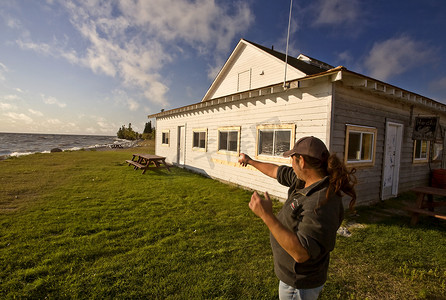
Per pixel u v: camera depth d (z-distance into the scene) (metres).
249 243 3.60
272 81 9.69
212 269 2.87
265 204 1.09
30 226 3.98
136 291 2.43
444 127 9.61
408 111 7.38
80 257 3.04
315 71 9.39
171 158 13.19
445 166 9.85
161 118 14.73
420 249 3.65
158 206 5.33
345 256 3.41
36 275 2.64
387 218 5.13
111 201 5.62
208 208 5.31
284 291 1.30
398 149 7.02
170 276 2.70
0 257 2.96
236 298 2.41
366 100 5.82
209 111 9.48
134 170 10.52
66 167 10.78
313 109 5.33
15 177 8.23
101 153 19.09
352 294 2.58
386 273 3.01
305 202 1.21
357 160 5.68
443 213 5.75
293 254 1.02
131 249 3.31
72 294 2.36
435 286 2.77
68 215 4.54
